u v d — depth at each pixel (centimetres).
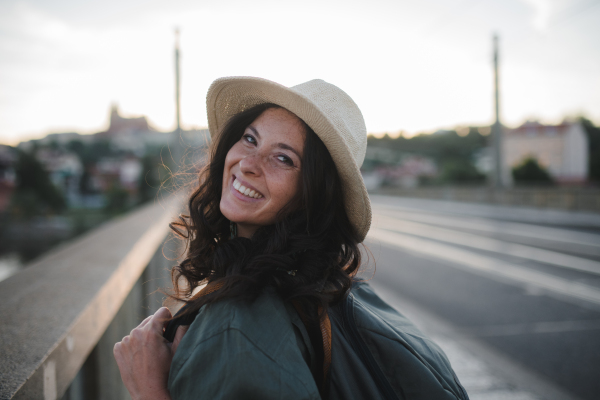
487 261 777
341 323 79
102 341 158
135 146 8556
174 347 75
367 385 74
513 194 1906
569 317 449
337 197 89
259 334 65
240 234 95
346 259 91
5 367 78
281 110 88
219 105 103
